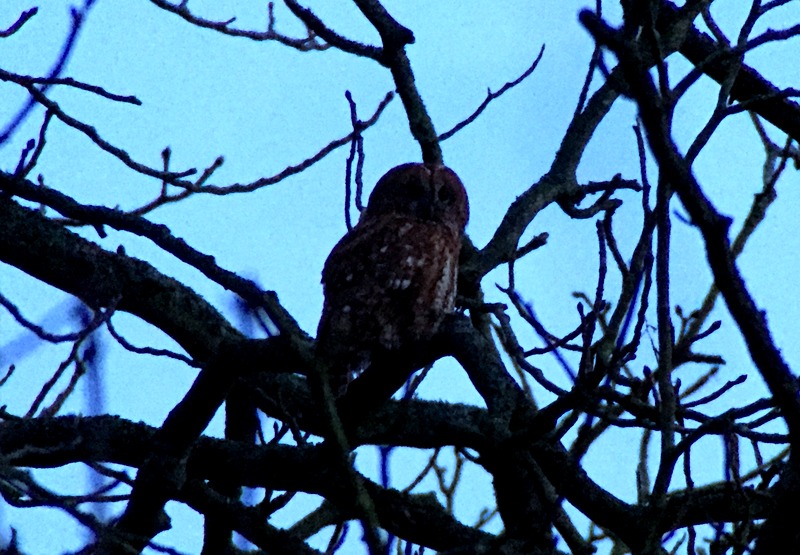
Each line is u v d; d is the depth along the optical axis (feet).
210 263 29.53
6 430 34.47
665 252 26.22
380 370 30.48
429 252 39.04
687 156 25.63
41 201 33.58
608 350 28.37
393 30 45.37
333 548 34.47
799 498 24.56
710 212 21.17
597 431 36.45
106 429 34.83
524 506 33.35
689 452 27.50
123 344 31.63
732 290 22.66
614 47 19.65
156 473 32.50
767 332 23.43
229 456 34.71
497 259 43.96
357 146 39.27
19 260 42.73
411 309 38.14
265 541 34.35
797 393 23.91
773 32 28.17
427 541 35.37
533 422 30.81
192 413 31.09
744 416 27.58
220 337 44.32
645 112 20.10
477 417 36.70
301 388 40.93
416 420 36.58
